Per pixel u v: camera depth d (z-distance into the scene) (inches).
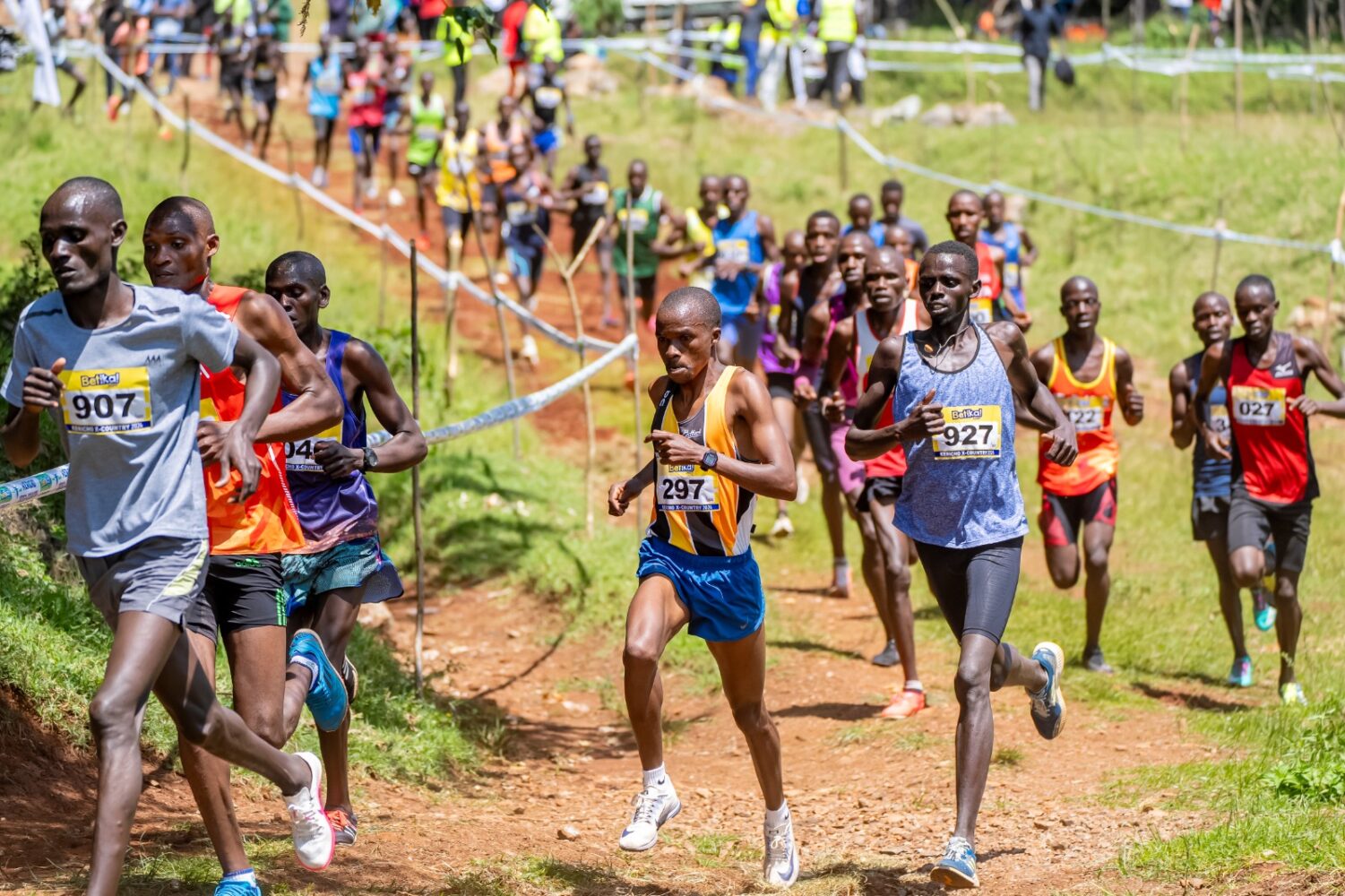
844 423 898.7
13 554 782.5
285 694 520.1
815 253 1120.8
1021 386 642.8
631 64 3011.8
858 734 858.8
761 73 2765.7
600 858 641.6
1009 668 602.5
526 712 944.9
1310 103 2524.6
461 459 1339.8
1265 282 888.9
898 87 2854.3
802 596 1186.6
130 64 2417.6
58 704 663.8
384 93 2158.0
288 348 500.7
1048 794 728.3
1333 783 659.4
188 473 445.1
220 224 1817.2
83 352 437.4
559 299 1914.4
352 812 608.4
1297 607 893.2
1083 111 2637.8
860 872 607.2
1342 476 1461.6
